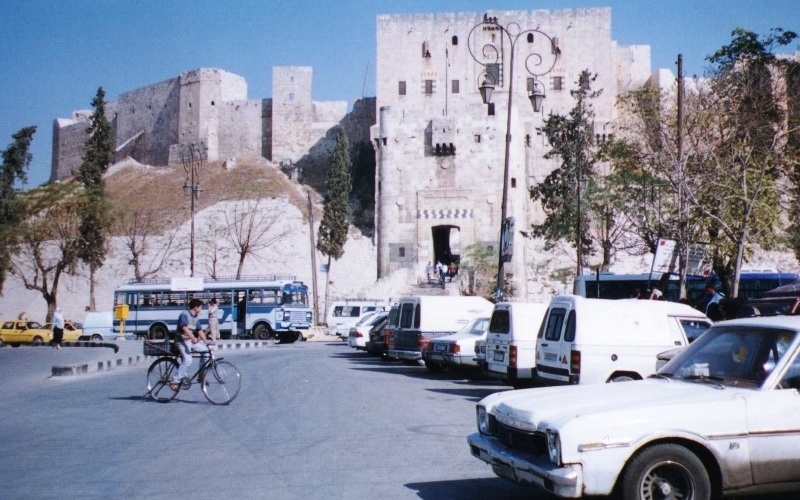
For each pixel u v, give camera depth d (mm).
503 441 7816
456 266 76562
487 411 8188
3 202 64625
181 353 16797
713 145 30750
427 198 78625
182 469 9758
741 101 33594
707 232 31750
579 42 91625
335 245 75438
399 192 79062
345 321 54062
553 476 6828
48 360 31828
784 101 35062
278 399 17109
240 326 47094
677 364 8477
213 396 16375
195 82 115562
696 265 25750
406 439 11898
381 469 9742
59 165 132875
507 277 70000
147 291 48562
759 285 36750
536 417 7332
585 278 39125
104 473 9562
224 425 13375
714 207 29750
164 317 48062
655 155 31391
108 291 78062
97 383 21781
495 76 91312
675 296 36281
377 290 72188
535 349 16719
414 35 92688
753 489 7137
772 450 7152
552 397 7855
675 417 7039
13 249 64062
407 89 92438
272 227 81750
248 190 96812
